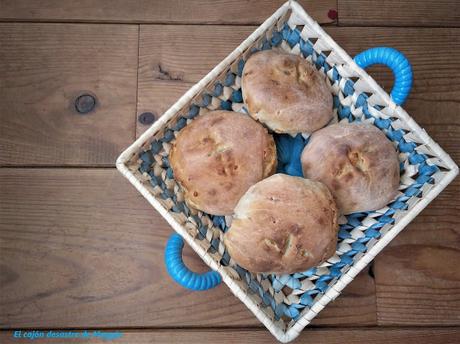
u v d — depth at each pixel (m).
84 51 0.56
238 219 0.43
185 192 0.47
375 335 0.53
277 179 0.44
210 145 0.45
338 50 0.46
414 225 0.55
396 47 0.58
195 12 0.57
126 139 0.55
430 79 0.57
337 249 0.48
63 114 0.55
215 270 0.43
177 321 0.52
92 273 0.53
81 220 0.53
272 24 0.48
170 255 0.43
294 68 0.48
